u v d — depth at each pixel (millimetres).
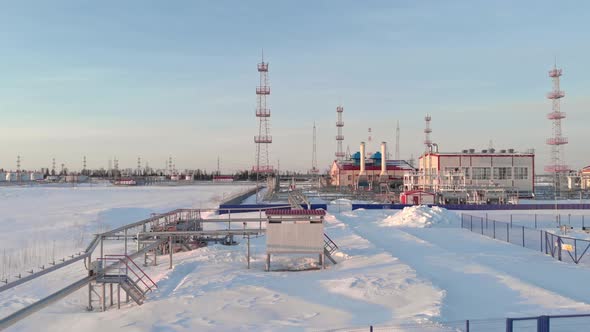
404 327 14188
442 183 75812
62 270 26969
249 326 15945
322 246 25906
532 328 14164
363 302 18250
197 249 32344
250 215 53656
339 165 117062
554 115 95188
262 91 89875
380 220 50500
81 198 97375
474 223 46562
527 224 46938
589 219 51188
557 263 26562
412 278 21203
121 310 19016
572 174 108312
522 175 80375
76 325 17047
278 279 22844
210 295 19906
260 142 90750
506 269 24891
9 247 35125
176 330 15734
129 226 28156
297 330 15102
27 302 20812
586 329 14125
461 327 14398
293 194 66125
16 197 98875
